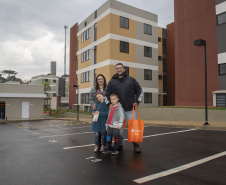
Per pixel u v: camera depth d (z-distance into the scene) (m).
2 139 7.44
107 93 4.94
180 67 18.94
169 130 9.45
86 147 5.61
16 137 7.98
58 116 29.77
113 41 22.56
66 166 3.84
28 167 3.81
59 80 68.06
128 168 3.64
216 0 16.34
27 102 26.50
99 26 24.36
